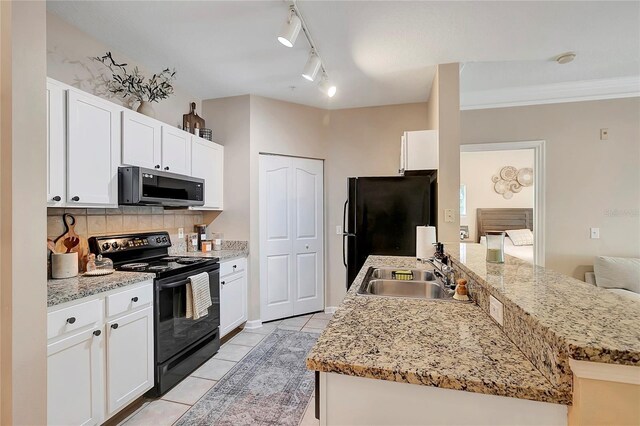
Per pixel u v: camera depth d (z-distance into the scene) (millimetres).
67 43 2141
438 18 2070
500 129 3529
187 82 3109
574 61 2727
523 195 6238
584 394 640
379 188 2918
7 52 1221
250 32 2258
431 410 785
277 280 3629
